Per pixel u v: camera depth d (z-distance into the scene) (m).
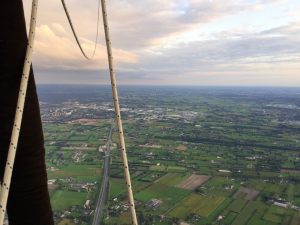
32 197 1.87
